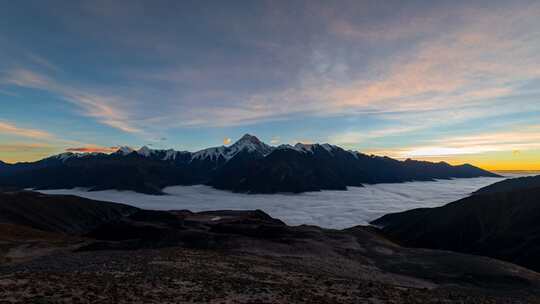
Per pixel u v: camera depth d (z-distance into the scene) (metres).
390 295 26.44
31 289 19.44
